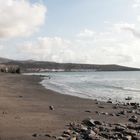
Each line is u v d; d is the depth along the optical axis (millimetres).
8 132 13070
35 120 16422
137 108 24781
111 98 35781
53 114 19359
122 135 12984
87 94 40812
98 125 15625
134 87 58375
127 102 30969
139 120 17797
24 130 13594
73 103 27375
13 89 42719
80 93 42250
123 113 21000
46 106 23781
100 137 12562
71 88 53250
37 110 20969
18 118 16656
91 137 12180
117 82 81875
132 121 17469
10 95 32375
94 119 17984
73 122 16234
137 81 89375
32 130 13680
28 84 59844
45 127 14492
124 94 42125
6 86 49281
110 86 61250
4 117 16734
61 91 45125
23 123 15258
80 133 13227
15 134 12742
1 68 144875
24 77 98375
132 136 12883
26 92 38406
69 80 92500
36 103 25688
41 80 83438
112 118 18609
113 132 13742
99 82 80938
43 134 12836
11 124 14820
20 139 11945
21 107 22047
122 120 17859
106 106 25891
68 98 32156
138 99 34906
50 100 29375
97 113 20812
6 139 11883
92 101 29875
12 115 17672
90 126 15234
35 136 12453
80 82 78938
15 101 26047
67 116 18812
